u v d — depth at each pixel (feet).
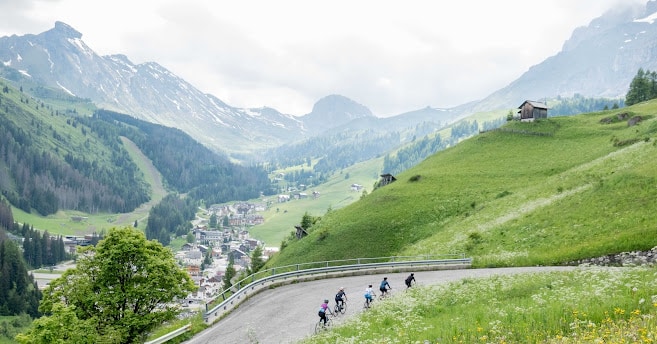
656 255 122.72
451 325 67.72
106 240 155.74
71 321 113.60
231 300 133.59
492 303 80.89
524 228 186.60
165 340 102.83
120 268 153.38
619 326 47.11
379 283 155.22
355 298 133.90
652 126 316.40
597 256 136.46
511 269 150.10
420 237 262.47
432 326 69.87
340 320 107.86
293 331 103.96
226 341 100.94
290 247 334.85
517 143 408.67
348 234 294.46
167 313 155.12
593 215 168.86
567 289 76.69
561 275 100.17
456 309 86.94
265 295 146.51
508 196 266.36
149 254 157.89
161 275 153.99
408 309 94.12
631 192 170.71
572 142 380.37
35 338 106.42
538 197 233.55
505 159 371.35
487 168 355.56
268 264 350.84
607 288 72.28
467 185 320.50
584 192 194.08
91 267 154.51
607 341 42.19
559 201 199.00
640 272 85.87
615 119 411.13
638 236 134.00
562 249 153.28
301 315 118.73
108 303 148.77
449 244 206.59
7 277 651.25
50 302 148.25
